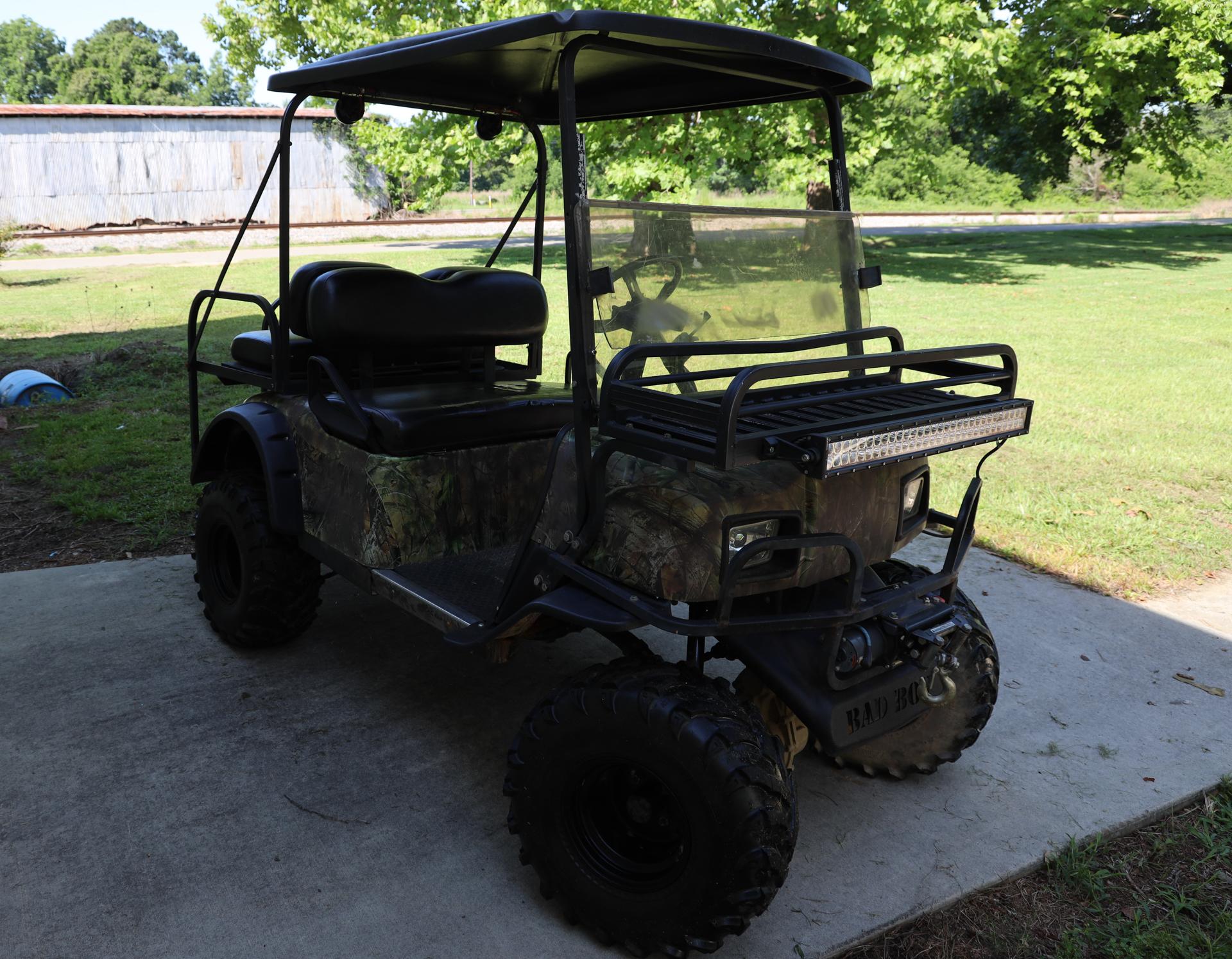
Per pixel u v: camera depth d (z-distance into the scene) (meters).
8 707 3.38
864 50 15.31
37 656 3.75
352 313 3.31
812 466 2.01
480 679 3.66
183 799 2.89
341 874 2.59
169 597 4.32
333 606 4.30
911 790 3.05
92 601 4.27
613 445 2.26
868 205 46.31
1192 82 18.19
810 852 2.72
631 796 2.39
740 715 2.22
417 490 3.07
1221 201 48.78
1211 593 4.59
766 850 2.11
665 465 2.19
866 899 2.53
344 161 29.62
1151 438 7.17
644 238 2.39
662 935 2.24
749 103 3.32
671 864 2.30
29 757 3.09
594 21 2.15
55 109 26.61
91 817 2.79
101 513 5.32
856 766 3.15
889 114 17.09
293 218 29.48
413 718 3.38
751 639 2.48
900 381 2.82
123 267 20.14
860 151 15.31
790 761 2.64
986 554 5.03
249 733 3.26
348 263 3.62
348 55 2.92
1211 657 3.97
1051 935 2.46
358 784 2.99
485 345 3.71
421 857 2.66
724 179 13.78
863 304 2.91
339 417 3.20
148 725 3.29
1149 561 4.93
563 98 2.29
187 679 3.61
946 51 14.65
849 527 2.48
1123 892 2.63
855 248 2.89
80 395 8.49
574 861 2.37
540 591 2.53
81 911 2.43
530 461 3.32
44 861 2.61
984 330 11.82
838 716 2.41
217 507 3.76
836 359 2.15
